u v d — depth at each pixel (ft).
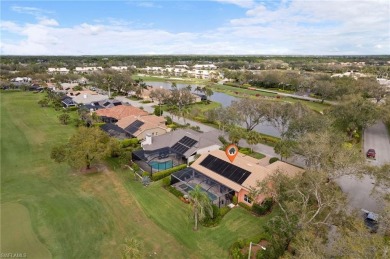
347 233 76.84
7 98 368.07
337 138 139.54
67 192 131.85
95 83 512.63
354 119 209.46
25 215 111.55
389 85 434.30
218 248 95.55
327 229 93.04
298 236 79.97
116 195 130.11
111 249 93.86
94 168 158.40
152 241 98.43
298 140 151.02
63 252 91.61
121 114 257.14
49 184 139.44
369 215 106.93
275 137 224.94
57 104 322.55
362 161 118.01
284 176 102.58
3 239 96.73
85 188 136.15
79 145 147.02
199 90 434.30
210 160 145.38
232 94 466.70
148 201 125.29
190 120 281.95
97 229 104.58
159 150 169.37
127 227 106.32
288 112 206.49
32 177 146.72
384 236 80.64
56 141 204.64
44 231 102.06
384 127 262.06
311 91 458.50
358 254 61.77
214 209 112.68
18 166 160.35
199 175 143.02
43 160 169.37
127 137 213.05
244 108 227.81
